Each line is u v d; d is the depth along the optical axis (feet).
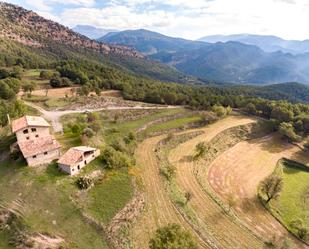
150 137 320.91
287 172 331.36
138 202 191.21
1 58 629.10
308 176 329.93
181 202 209.15
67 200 173.27
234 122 418.10
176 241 119.03
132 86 545.85
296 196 279.90
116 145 253.85
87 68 638.53
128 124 339.36
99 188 188.96
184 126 366.02
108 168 210.38
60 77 516.73
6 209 162.71
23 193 174.91
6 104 311.68
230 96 550.36
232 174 292.40
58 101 385.50
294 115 463.42
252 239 189.78
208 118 398.62
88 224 162.71
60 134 257.34
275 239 196.13
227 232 191.93
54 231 153.99
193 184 245.45
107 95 478.59
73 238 152.76
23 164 198.39
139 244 160.45
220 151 338.54
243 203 242.78
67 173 193.26
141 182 216.95
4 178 189.06
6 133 250.37
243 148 362.53
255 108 483.92
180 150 309.42
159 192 213.87
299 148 390.21
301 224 220.02
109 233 161.17
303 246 202.90
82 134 246.27
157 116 381.81
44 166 197.26
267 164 330.54
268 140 402.11
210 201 223.51
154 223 179.63
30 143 203.82
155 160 266.16
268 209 240.94
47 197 173.17
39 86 480.23
